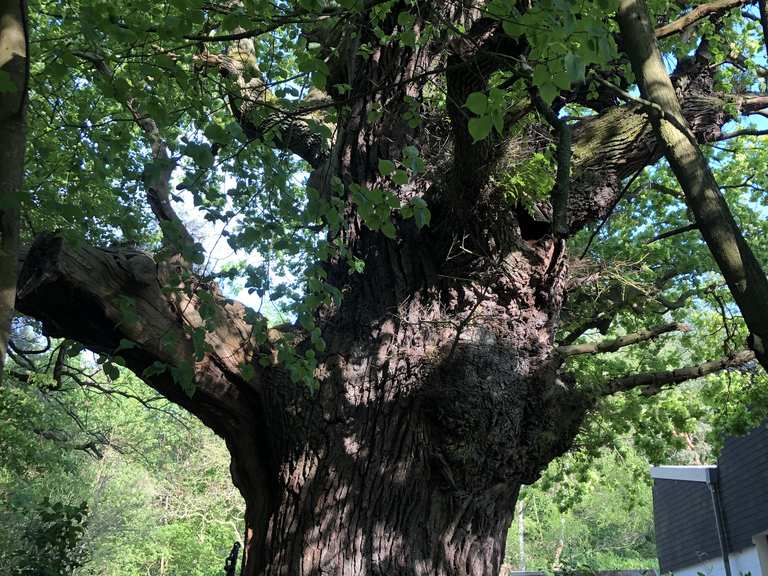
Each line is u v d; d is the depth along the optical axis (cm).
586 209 674
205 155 428
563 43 326
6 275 292
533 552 4044
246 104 653
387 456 601
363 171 695
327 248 523
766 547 1605
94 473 2458
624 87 762
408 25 552
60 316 554
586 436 1013
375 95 702
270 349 641
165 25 457
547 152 654
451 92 525
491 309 643
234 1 609
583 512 4097
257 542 637
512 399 613
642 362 1119
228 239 468
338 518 587
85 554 1187
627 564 3716
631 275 888
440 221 658
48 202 449
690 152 359
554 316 672
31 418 1520
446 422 594
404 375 616
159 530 2964
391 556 579
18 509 1332
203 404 636
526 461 626
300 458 611
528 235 674
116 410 2253
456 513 604
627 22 393
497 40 491
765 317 329
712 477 1820
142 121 696
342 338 647
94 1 514
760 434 1548
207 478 3219
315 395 620
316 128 491
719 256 342
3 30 312
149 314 567
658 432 1116
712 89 809
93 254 543
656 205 1155
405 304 648
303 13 491
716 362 766
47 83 785
